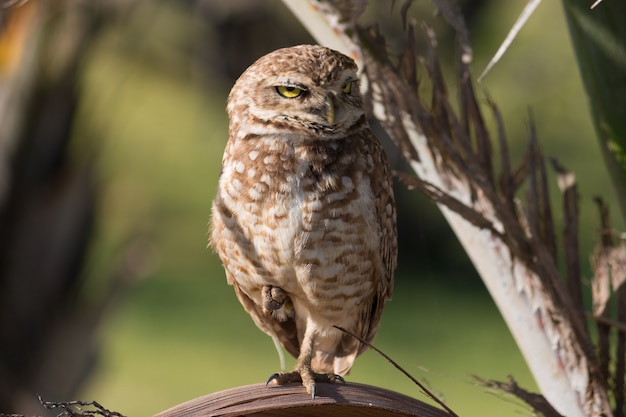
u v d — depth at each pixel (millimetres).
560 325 5633
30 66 10961
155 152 30609
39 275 11305
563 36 21484
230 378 20078
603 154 5762
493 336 22625
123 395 18797
